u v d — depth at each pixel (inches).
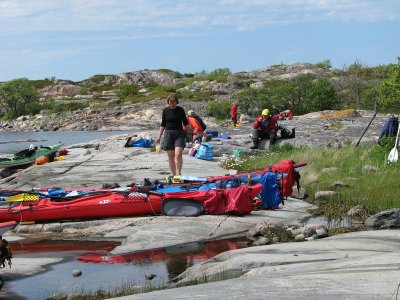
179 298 211.3
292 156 772.0
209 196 479.2
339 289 205.6
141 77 5064.0
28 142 2070.6
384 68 2583.7
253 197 484.1
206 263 331.0
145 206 474.0
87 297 286.0
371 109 2287.2
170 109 591.8
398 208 460.8
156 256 370.0
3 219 464.4
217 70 4340.6
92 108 3358.8
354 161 700.0
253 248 342.6
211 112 2571.4
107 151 1005.2
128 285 305.9
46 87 4810.5
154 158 863.7
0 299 289.0
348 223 462.9
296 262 297.6
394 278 216.8
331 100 2377.0
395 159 673.0
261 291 211.0
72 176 710.5
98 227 453.7
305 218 480.4
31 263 357.1
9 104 3804.1
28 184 669.9
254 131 914.1
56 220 469.1
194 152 888.3
